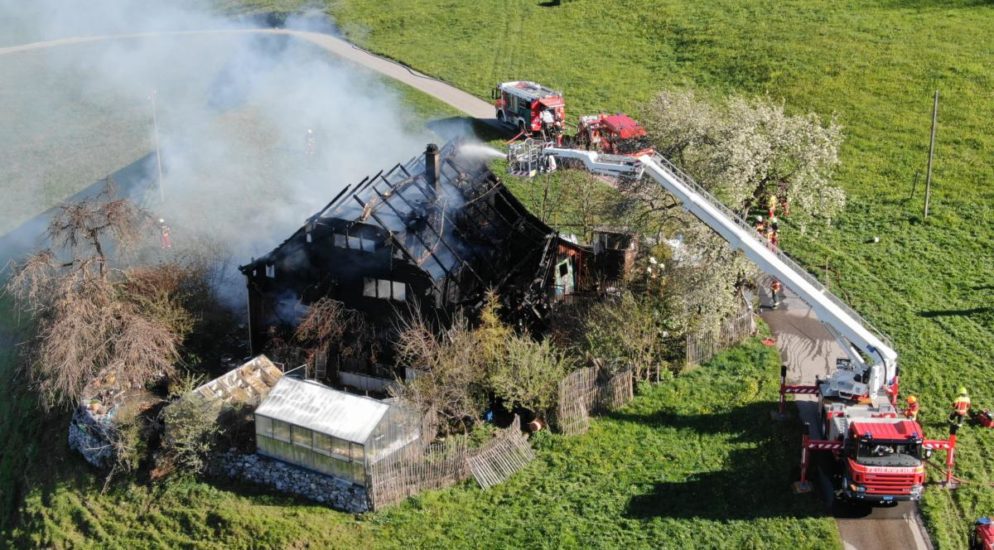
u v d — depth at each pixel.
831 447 38.69
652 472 41.53
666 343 48.97
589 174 60.06
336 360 48.41
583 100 81.44
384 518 40.31
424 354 44.44
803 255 58.97
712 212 44.38
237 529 40.56
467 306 47.00
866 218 63.19
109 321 47.44
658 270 49.72
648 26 94.94
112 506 43.50
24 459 48.44
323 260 48.34
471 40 95.94
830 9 93.75
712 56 87.50
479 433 43.62
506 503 40.75
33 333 56.19
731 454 42.12
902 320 51.72
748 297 53.03
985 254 58.22
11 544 44.31
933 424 43.56
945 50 83.69
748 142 50.97
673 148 53.00
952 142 71.31
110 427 44.97
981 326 50.97
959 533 37.28
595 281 53.50
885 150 71.19
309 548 39.28
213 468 43.44
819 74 82.12
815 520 37.94
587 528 38.75
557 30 96.56
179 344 49.69
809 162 52.31
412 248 46.62
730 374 47.72
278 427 42.09
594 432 44.19
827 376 43.28
